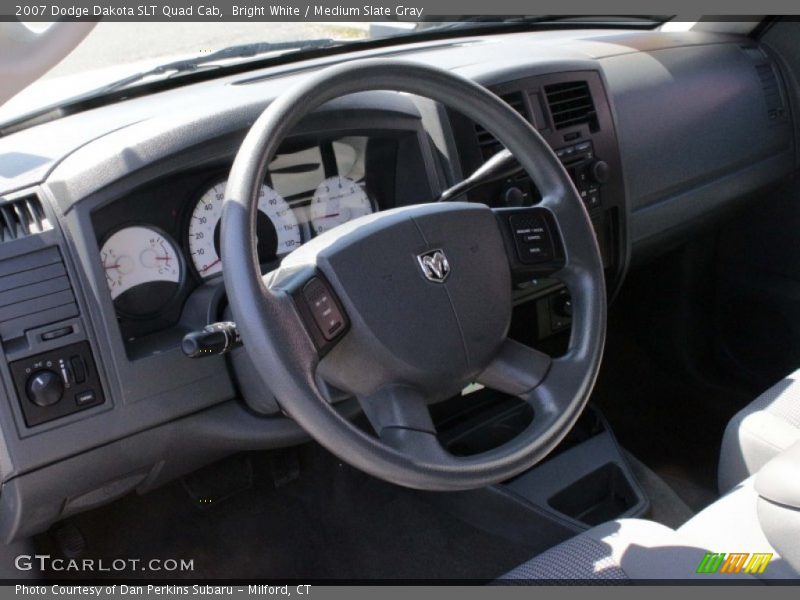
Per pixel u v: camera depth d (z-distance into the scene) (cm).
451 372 112
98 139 135
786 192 233
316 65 189
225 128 135
